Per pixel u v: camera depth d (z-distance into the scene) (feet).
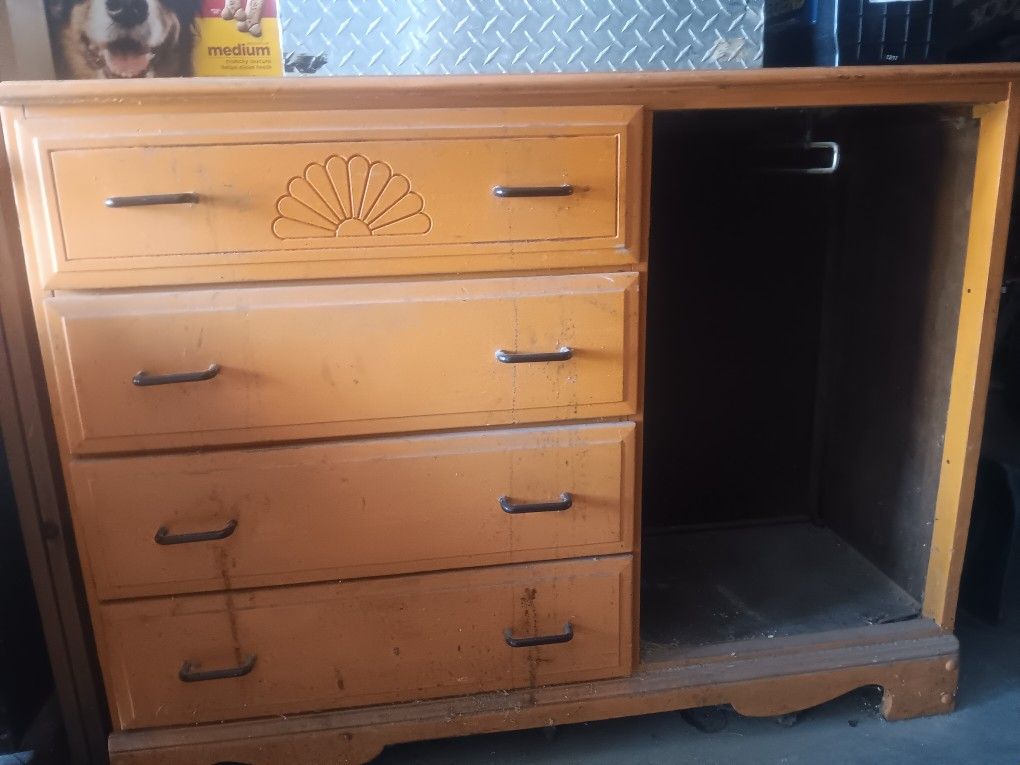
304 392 3.12
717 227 4.80
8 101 2.73
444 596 3.45
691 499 5.28
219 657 3.40
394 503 3.30
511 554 3.44
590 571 3.51
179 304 2.97
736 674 3.79
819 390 5.17
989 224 3.48
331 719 3.54
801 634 3.99
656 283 4.83
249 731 3.49
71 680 3.46
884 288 4.40
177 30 3.37
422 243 3.03
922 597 4.21
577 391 3.27
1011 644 4.61
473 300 3.10
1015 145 3.37
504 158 2.99
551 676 3.65
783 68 3.07
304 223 2.96
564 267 3.14
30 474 3.16
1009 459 4.61
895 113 4.08
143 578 3.25
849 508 4.98
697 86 3.06
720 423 5.16
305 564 3.32
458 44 3.32
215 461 3.15
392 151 2.93
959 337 3.73
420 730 3.57
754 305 4.97
